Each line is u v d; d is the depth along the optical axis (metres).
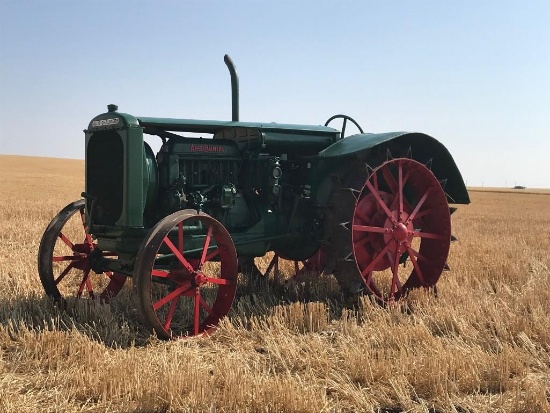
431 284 6.55
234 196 5.70
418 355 4.27
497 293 6.61
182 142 5.57
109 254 5.79
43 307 5.33
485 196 71.75
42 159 93.19
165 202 5.35
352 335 4.86
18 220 15.52
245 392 3.40
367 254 6.18
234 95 6.25
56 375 3.67
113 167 5.18
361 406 3.43
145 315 4.53
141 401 3.31
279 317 5.19
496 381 3.84
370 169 5.82
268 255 8.70
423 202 6.48
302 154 6.37
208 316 5.25
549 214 31.86
